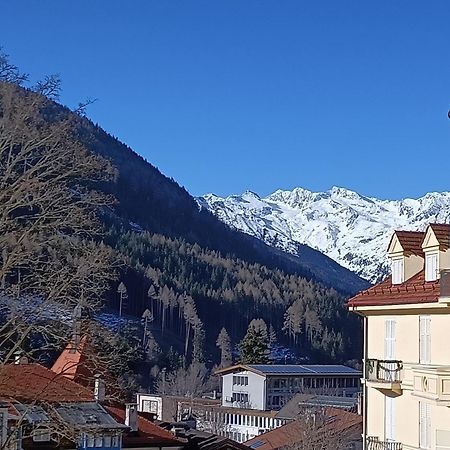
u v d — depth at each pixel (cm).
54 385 3247
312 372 11806
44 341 2711
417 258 3359
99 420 3744
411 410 3161
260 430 9712
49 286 2419
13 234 2378
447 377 2792
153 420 5609
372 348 3472
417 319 3181
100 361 2603
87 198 2508
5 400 2623
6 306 2412
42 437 3534
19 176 2423
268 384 11362
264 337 12888
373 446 3309
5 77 2400
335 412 7081
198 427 9612
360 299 3506
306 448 5928
